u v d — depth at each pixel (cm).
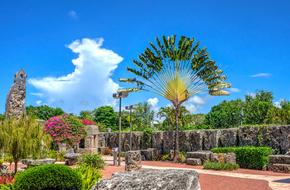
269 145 2409
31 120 1606
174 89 3081
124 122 5866
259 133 2480
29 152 1536
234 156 2244
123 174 621
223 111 5253
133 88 3120
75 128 3172
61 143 3091
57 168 993
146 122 5497
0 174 1516
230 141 2714
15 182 1005
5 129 1530
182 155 2839
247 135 2564
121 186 581
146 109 5566
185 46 3016
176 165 2495
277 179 1608
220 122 5100
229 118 5091
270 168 2064
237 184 1427
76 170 1125
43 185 963
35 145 1548
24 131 1540
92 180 1103
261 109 4700
